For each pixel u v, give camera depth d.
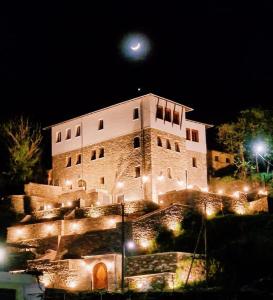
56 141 66.06
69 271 42.97
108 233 46.19
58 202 59.75
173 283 38.16
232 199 52.84
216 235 44.78
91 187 60.69
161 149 57.09
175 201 51.16
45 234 50.09
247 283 36.22
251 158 63.97
